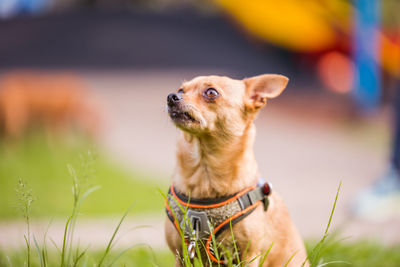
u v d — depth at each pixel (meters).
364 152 16.14
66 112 16.41
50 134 16.38
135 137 17.73
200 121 4.12
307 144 17.44
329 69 28.64
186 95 4.27
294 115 22.77
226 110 4.26
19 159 14.02
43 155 14.45
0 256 4.95
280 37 31.05
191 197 4.08
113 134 18.03
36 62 31.91
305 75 31.00
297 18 29.66
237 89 4.41
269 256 4.23
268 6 30.64
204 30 40.47
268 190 4.03
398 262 5.49
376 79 24.47
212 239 3.80
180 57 33.19
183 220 3.79
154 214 8.98
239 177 4.10
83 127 16.69
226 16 41.25
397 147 8.42
